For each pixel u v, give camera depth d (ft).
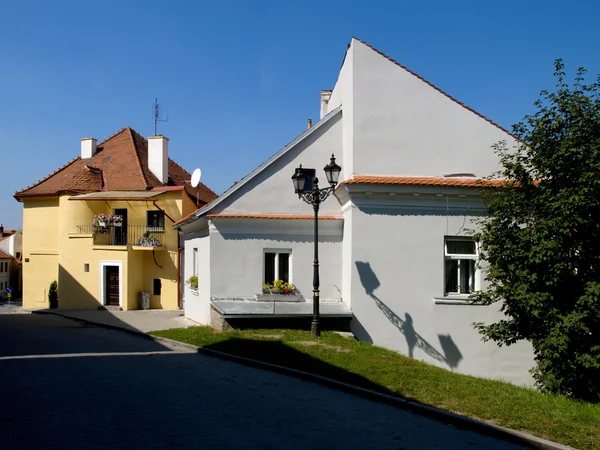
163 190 89.56
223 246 53.72
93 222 88.58
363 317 49.06
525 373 49.32
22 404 24.98
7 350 41.63
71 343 46.39
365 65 51.06
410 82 51.42
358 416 24.95
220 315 48.11
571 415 25.85
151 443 20.03
